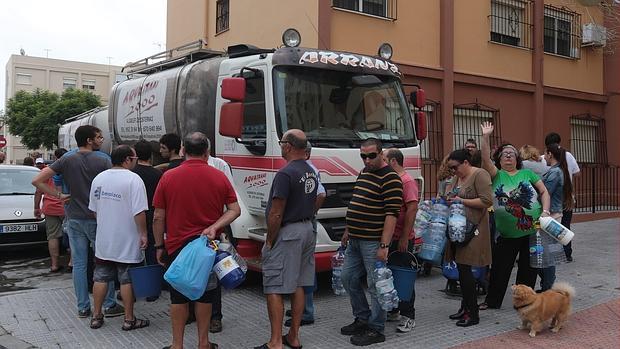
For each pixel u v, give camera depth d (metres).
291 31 6.81
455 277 6.05
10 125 38.00
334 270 5.56
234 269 4.44
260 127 6.52
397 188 4.88
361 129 6.91
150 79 8.77
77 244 5.84
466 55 12.17
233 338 5.24
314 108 6.62
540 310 5.23
